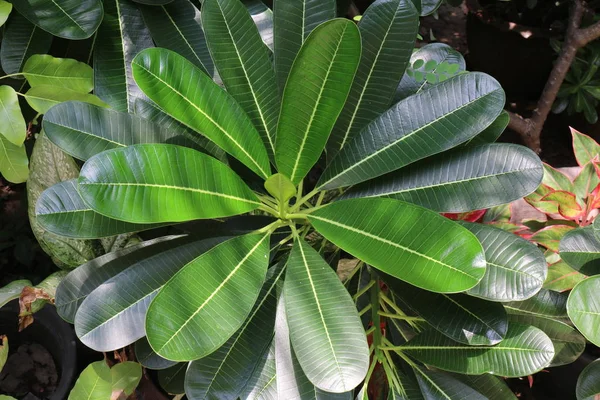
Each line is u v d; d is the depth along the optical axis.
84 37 0.87
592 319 0.71
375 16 0.80
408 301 0.78
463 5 2.61
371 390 1.04
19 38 0.96
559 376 1.24
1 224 1.63
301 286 0.72
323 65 0.69
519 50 2.15
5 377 1.28
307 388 0.74
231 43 0.80
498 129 0.82
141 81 0.71
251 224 0.89
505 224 1.10
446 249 0.65
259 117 0.82
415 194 0.77
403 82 0.92
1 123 0.90
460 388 0.81
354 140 0.78
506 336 0.77
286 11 0.82
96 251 1.02
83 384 0.92
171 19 0.94
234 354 0.77
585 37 1.67
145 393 1.10
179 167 0.69
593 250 0.81
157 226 0.74
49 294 0.99
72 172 1.02
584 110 1.93
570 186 1.14
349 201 0.73
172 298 0.67
